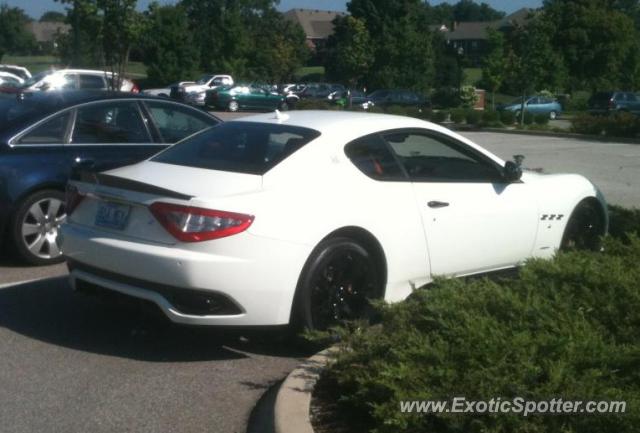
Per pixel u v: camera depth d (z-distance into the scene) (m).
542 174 7.53
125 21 26.25
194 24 76.19
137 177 5.80
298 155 5.82
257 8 79.44
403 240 6.05
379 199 5.95
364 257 5.84
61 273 7.80
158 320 6.46
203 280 5.22
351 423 4.47
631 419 3.80
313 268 5.55
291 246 5.42
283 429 4.28
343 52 51.22
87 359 5.68
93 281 5.73
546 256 7.07
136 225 5.54
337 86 48.47
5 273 7.78
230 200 5.32
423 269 6.23
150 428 4.69
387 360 4.51
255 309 5.37
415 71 51.25
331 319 5.73
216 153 6.11
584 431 3.89
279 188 5.57
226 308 5.34
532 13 47.06
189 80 56.19
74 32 40.53
